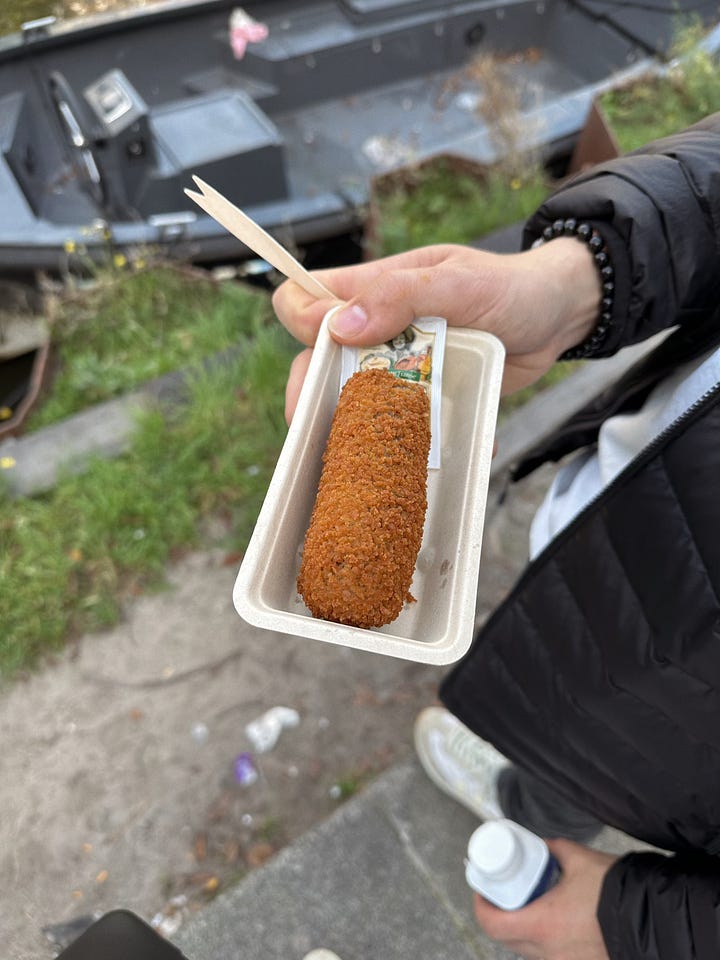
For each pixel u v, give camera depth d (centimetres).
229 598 75
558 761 38
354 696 69
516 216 105
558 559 34
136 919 30
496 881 36
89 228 106
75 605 73
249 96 138
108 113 104
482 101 122
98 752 66
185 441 83
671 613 29
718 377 30
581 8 147
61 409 90
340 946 54
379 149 136
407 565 25
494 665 39
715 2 135
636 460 30
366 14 138
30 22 125
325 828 59
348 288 36
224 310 97
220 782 65
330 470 26
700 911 27
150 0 130
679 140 34
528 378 39
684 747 31
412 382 29
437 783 60
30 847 62
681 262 33
